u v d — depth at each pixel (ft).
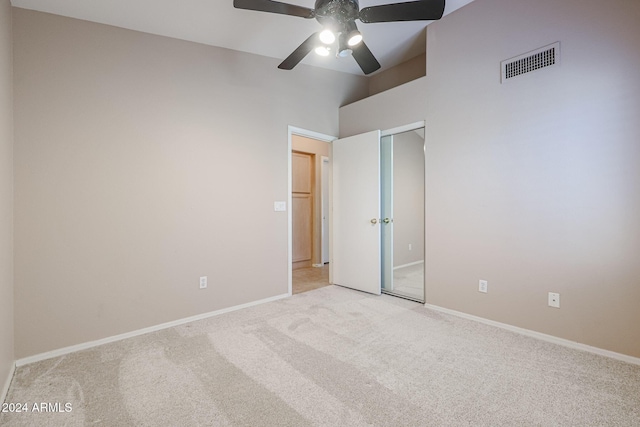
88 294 7.19
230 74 9.59
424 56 11.41
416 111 10.05
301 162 16.98
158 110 8.18
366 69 8.13
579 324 6.81
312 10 6.02
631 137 6.12
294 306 9.98
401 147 14.25
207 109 9.08
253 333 7.86
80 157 7.08
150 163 8.05
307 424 4.56
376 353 6.73
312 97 11.87
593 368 6.01
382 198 11.84
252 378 5.78
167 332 7.97
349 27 6.29
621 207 6.25
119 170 7.59
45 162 6.68
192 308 8.78
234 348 7.02
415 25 9.52
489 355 6.59
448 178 9.14
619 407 4.88
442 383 5.58
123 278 7.66
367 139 11.39
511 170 7.83
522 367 6.09
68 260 6.95
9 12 6.16
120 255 7.62
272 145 10.62
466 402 5.04
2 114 5.59
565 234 6.98
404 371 5.99
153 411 4.88
